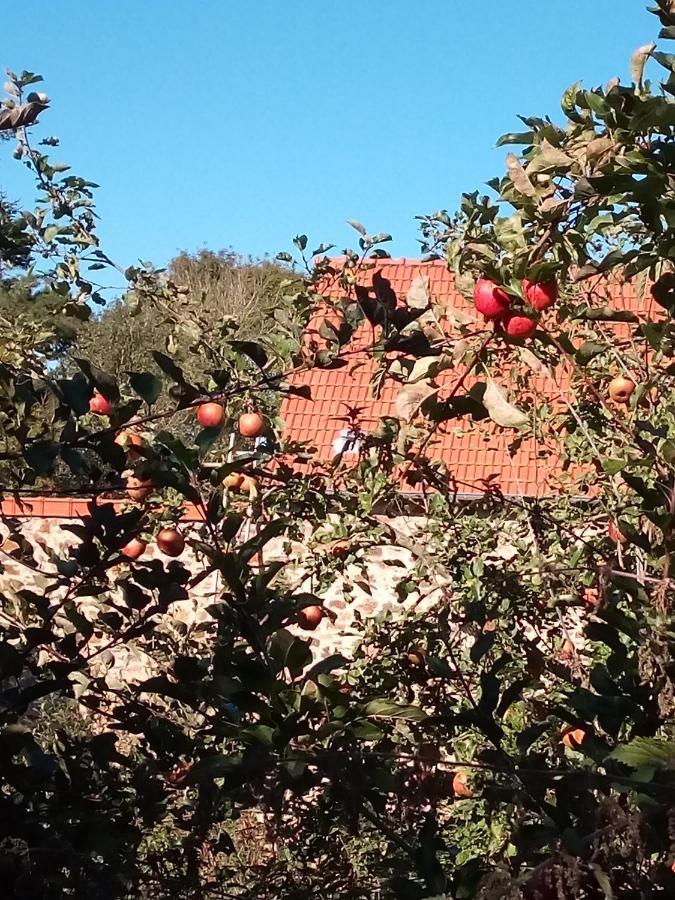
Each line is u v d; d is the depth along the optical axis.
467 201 2.93
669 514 2.29
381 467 3.76
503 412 2.44
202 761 2.17
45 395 2.82
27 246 3.37
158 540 3.54
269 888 3.19
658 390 3.95
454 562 4.27
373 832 3.33
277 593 2.73
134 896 2.80
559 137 2.31
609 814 1.88
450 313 2.63
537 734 2.39
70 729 3.64
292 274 4.23
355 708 2.21
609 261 2.45
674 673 2.31
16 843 2.42
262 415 3.64
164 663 3.76
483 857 2.70
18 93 2.98
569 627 4.20
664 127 2.08
